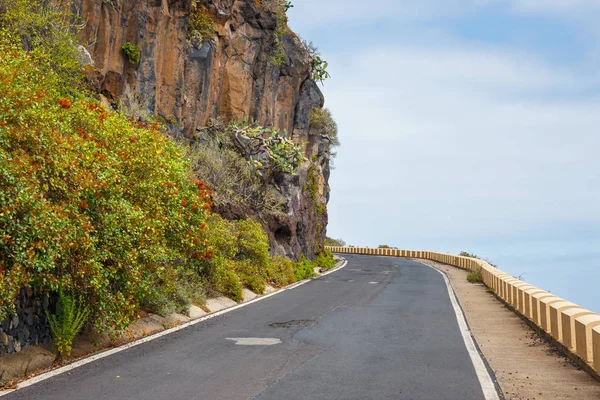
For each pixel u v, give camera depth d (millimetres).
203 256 15016
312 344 11648
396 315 16234
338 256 61438
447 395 7953
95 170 10117
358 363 9938
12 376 8492
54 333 9617
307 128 43938
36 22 14641
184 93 27031
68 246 9016
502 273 23609
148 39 23359
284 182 32344
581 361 10148
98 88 20109
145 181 12164
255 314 16094
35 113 8758
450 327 14242
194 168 24453
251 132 30781
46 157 8984
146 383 8312
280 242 31391
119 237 10492
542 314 13656
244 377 8789
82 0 19562
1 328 8781
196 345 11359
